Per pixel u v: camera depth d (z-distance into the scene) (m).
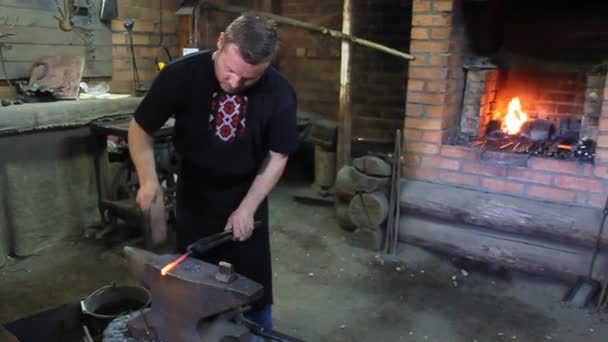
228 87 1.51
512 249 2.87
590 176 2.75
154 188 1.58
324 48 4.54
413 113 3.20
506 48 3.56
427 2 3.02
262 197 1.65
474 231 3.00
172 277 1.23
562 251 2.76
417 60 3.12
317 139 4.12
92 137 3.26
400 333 2.42
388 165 3.23
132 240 3.33
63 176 3.23
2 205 2.96
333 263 3.11
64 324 1.92
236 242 1.79
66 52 3.61
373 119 4.41
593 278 2.70
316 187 4.20
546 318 2.55
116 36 3.97
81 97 3.38
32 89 3.15
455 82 3.20
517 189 2.96
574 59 3.31
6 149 2.91
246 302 1.15
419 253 3.18
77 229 3.36
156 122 1.61
